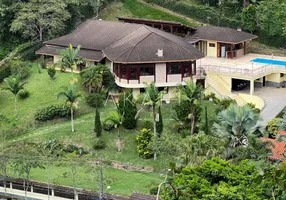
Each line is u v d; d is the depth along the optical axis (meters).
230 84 82.06
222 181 43.94
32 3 96.00
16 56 90.81
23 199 59.38
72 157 61.75
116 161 64.88
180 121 68.56
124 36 83.56
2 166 58.84
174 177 44.91
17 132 71.50
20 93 77.88
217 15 101.44
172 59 74.94
